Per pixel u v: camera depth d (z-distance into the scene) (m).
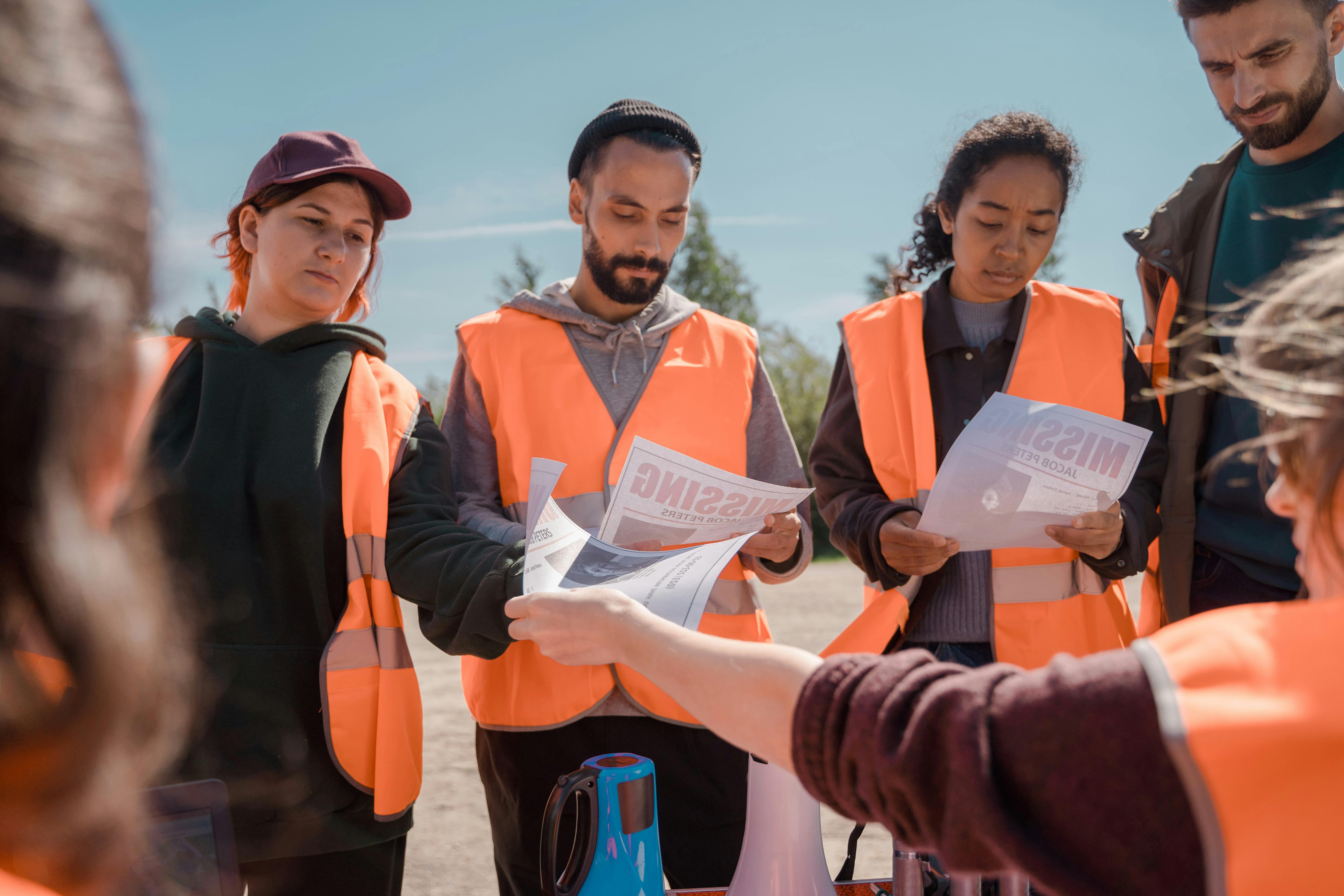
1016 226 2.30
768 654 0.91
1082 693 0.66
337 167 1.97
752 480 1.95
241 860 1.67
